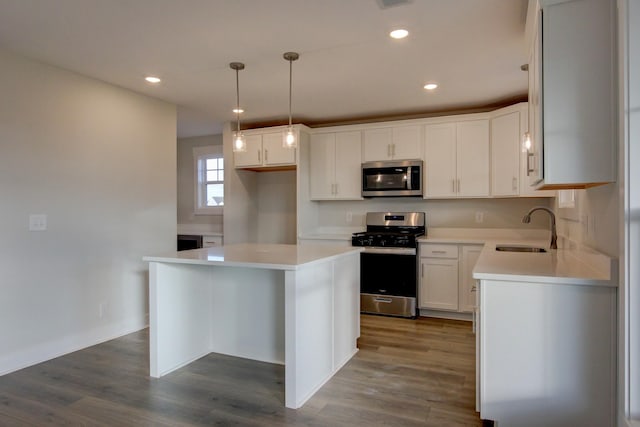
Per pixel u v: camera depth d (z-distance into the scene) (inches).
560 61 72.9
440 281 169.6
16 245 117.1
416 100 167.8
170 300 114.6
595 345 73.5
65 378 110.0
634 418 65.6
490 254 114.6
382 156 186.7
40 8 92.6
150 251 160.1
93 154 139.0
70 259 131.6
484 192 169.8
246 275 124.7
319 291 106.0
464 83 146.3
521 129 155.5
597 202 86.2
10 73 116.1
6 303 114.6
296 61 125.1
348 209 207.3
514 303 77.6
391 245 172.7
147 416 90.0
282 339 120.0
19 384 106.3
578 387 74.6
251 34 106.6
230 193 208.2
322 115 193.2
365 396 99.8
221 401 97.1
